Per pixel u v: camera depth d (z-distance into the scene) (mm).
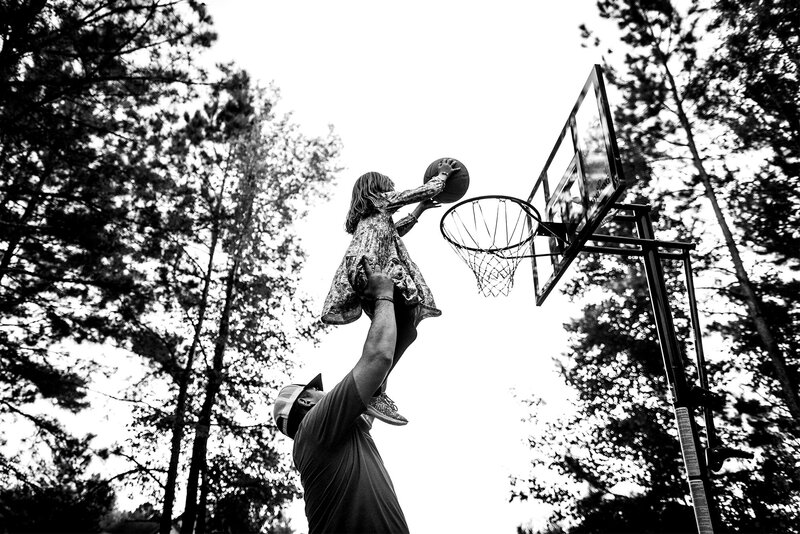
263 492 16734
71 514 13641
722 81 16812
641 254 7895
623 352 18734
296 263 19422
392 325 2529
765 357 15672
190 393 17453
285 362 18609
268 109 19938
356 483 2393
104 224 13312
